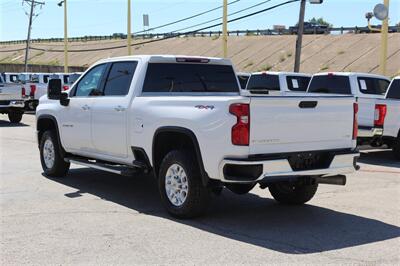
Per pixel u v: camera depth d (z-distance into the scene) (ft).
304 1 83.97
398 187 31.14
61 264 17.42
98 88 28.27
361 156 45.52
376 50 171.63
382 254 18.83
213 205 26.02
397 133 41.86
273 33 223.10
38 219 22.77
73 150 30.35
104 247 19.13
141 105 24.68
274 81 55.57
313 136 22.20
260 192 29.22
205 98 21.71
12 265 17.30
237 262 17.72
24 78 94.38
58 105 31.14
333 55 181.06
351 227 22.30
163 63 26.32
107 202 26.21
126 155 26.07
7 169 35.55
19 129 65.82
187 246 19.36
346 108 23.25
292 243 19.93
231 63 28.84
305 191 25.44
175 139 23.84
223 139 20.71
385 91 48.78
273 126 21.01
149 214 23.94
